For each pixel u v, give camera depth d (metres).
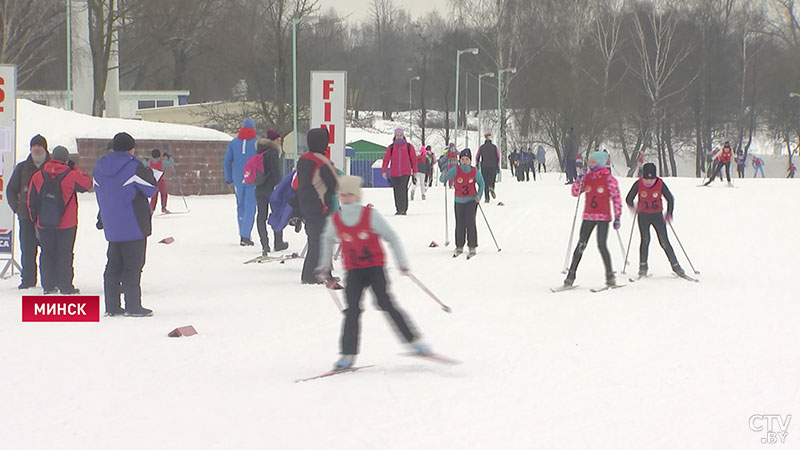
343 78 35.50
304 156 28.80
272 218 32.03
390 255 36.84
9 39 121.88
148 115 139.88
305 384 15.92
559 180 114.00
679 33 168.38
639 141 165.38
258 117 113.69
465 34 181.88
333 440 12.53
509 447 12.17
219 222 52.72
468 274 31.27
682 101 168.75
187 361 17.89
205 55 170.25
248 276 31.06
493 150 65.38
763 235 43.59
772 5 183.38
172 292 27.44
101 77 111.00
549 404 14.41
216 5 155.50
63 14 128.12
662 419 13.51
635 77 168.62
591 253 37.44
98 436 12.82
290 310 24.09
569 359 17.77
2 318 22.94
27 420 13.67
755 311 23.41
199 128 88.88
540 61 171.00
